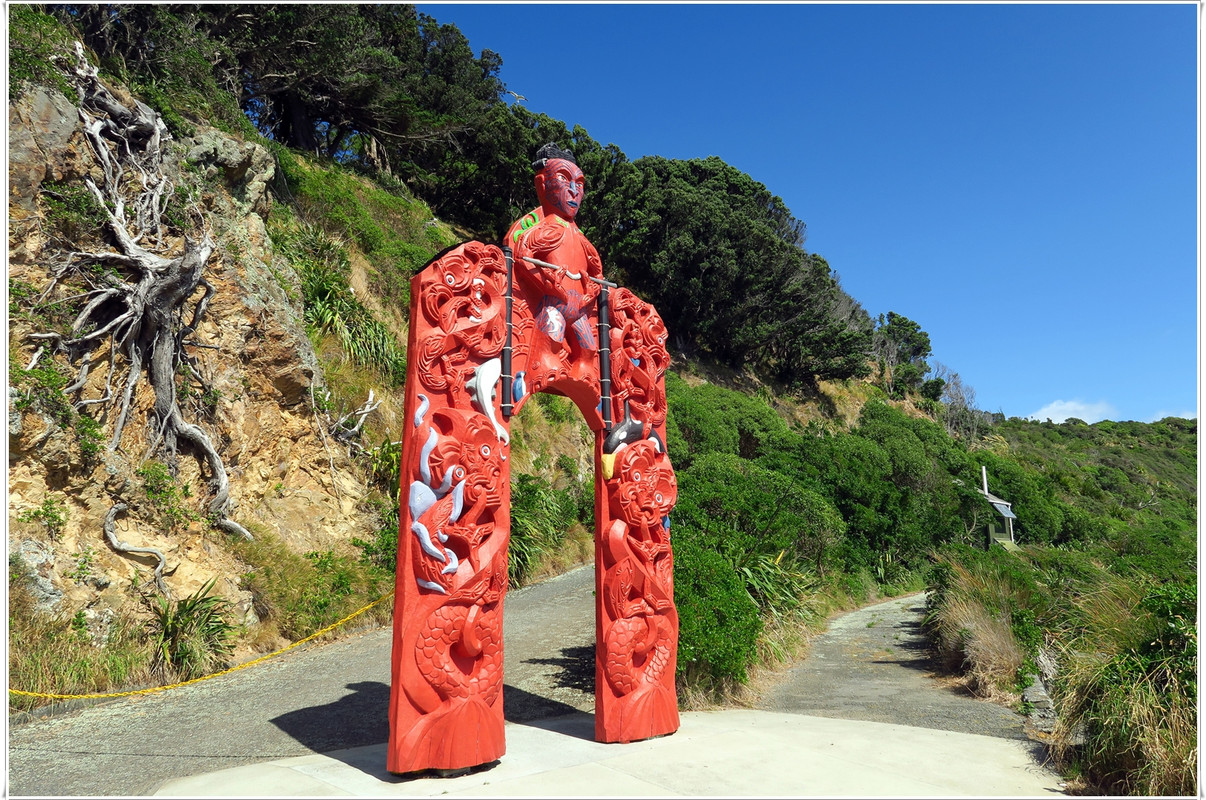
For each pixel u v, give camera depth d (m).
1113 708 4.49
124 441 8.20
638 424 5.75
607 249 31.23
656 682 5.36
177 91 11.52
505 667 7.80
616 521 5.47
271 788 4.09
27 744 5.27
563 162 5.62
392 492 11.77
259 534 9.35
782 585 9.70
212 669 7.49
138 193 9.19
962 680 7.74
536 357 5.29
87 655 6.64
